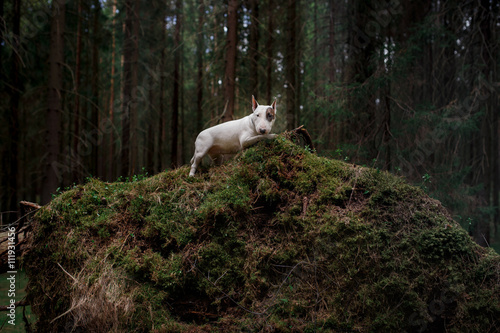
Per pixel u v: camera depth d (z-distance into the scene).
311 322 2.60
